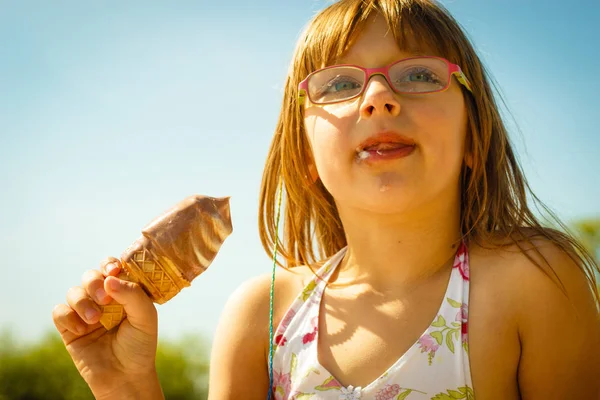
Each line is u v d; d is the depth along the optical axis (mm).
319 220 2170
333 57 1797
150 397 1733
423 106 1646
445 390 1550
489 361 1563
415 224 1695
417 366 1575
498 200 1867
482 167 1840
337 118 1699
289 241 2191
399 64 1713
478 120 1858
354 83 1734
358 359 1630
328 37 1810
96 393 1737
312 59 1876
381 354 1614
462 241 1756
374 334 1652
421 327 1627
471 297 1637
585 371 1633
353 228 1793
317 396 1634
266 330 1832
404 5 1808
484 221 1797
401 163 1607
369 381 1593
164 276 1659
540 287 1592
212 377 1872
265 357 1830
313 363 1672
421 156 1629
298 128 1953
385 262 1734
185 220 1667
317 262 2041
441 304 1640
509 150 1978
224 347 1858
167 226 1660
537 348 1593
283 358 1747
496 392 1558
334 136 1696
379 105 1612
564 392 1615
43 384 6469
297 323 1775
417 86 1688
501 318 1587
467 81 1780
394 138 1615
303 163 1986
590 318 1645
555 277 1600
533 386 1618
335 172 1707
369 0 1820
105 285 1652
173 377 6613
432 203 1684
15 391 6387
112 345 1754
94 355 1748
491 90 1988
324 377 1647
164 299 1703
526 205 1955
